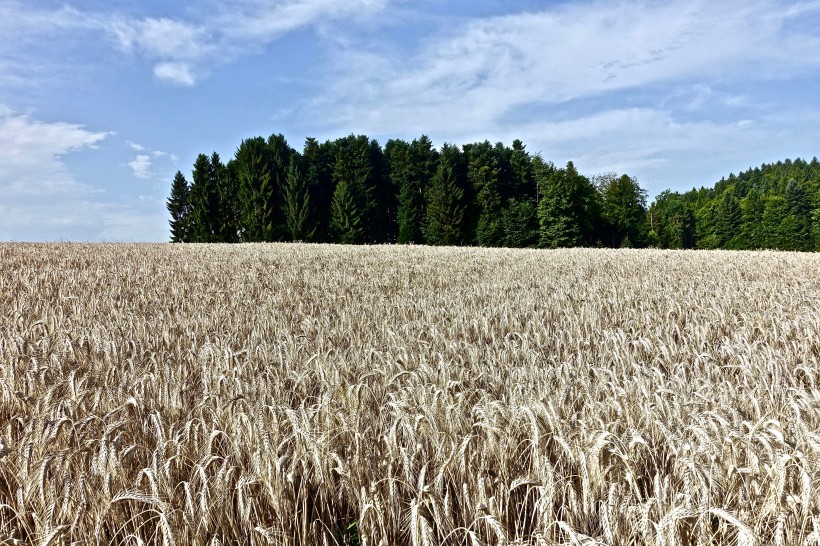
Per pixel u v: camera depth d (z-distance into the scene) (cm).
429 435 356
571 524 281
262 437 329
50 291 1152
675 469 323
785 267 1847
